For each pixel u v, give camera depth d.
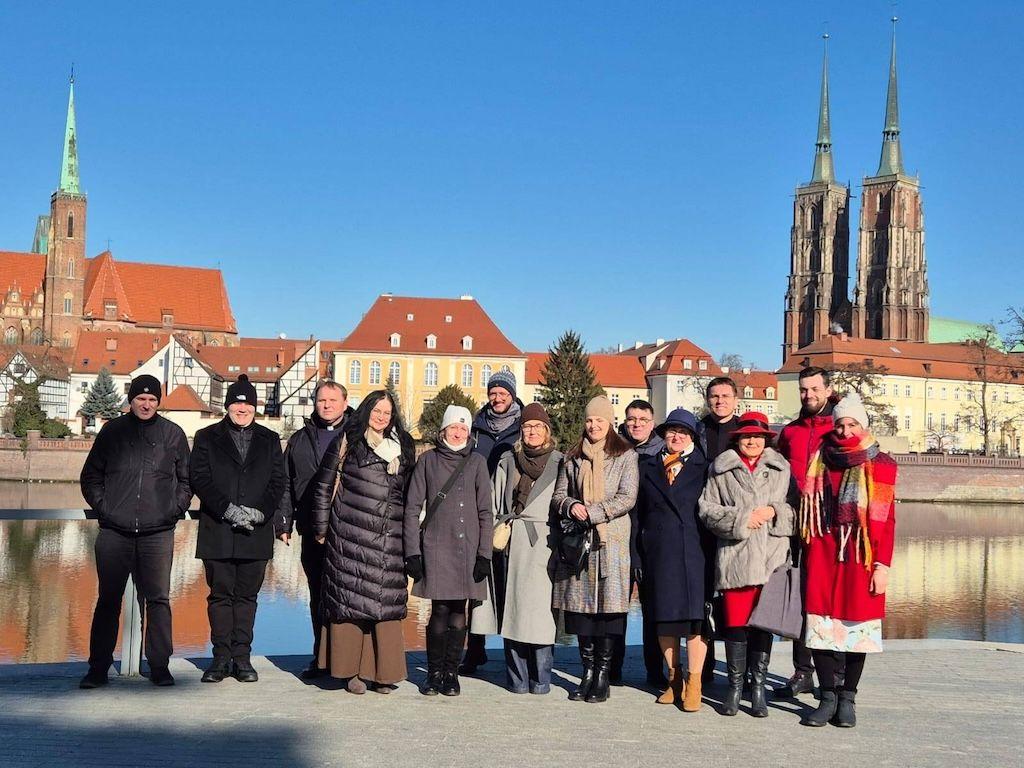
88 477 10.97
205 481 11.04
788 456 10.88
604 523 10.58
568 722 9.77
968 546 63.78
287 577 41.47
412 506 10.93
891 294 179.12
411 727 9.43
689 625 10.43
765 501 10.19
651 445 11.75
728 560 10.21
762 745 9.10
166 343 146.12
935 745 9.18
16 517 10.98
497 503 11.40
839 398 11.15
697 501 10.55
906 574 50.22
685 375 151.62
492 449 12.21
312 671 11.57
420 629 29.20
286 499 11.88
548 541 11.02
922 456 104.50
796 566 10.36
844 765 8.53
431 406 108.56
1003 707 10.67
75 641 29.55
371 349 129.38
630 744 9.03
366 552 10.77
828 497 10.12
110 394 128.75
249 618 11.39
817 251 187.50
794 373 154.25
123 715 9.67
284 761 8.31
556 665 12.80
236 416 11.22
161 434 11.09
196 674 11.59
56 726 9.25
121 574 10.88
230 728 9.27
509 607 11.02
